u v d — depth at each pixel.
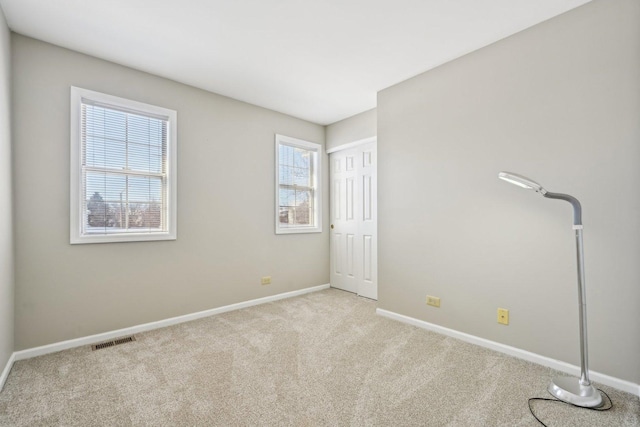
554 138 2.17
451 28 2.30
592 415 1.68
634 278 1.87
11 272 2.22
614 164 1.93
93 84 2.66
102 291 2.70
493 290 2.50
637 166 1.85
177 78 3.10
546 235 2.22
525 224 2.32
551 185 2.18
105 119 2.76
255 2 2.02
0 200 1.94
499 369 2.17
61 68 2.51
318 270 4.52
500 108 2.45
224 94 3.49
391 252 3.27
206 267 3.36
